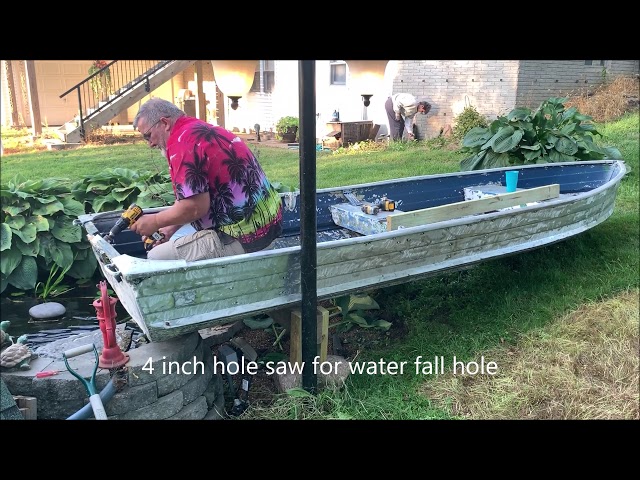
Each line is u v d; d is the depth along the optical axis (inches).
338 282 125.9
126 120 594.6
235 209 115.4
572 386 130.6
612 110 407.2
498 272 185.9
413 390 130.1
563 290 172.1
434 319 164.2
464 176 199.8
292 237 167.6
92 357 108.8
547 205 157.2
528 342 147.9
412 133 414.9
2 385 94.3
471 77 411.5
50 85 581.6
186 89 612.7
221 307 112.0
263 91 538.9
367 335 158.1
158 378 106.6
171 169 112.3
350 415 119.6
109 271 113.5
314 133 110.3
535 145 234.4
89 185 202.1
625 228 213.6
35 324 155.3
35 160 387.5
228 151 112.3
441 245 138.9
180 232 145.6
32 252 178.9
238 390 128.4
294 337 126.3
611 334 149.9
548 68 418.9
